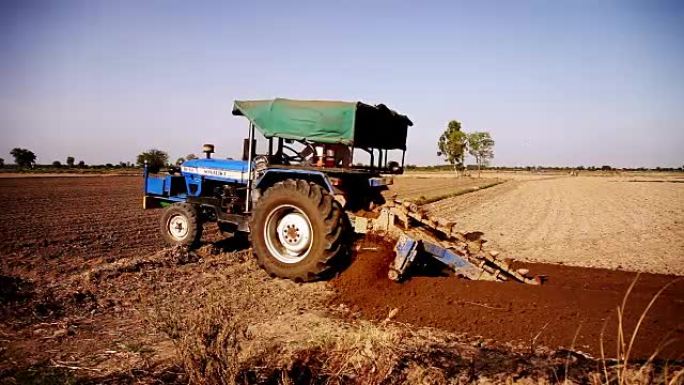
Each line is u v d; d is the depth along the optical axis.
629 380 3.38
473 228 15.65
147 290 6.45
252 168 7.92
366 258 6.95
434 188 37.03
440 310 5.64
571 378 3.62
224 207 8.98
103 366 4.12
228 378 3.60
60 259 8.62
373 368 3.83
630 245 12.37
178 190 10.15
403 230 6.82
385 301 6.04
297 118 7.07
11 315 5.23
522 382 3.62
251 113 7.45
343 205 7.03
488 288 6.13
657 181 64.00
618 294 6.07
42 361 4.20
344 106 6.76
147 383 3.78
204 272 7.52
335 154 7.37
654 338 4.71
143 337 4.80
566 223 17.33
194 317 4.29
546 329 5.04
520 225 16.61
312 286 6.83
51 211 16.47
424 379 3.70
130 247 10.09
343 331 5.04
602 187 46.94
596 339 4.75
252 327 5.20
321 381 3.83
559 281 7.39
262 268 7.46
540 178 76.12
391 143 8.09
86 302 5.85
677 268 9.27
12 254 8.98
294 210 7.10
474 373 3.76
